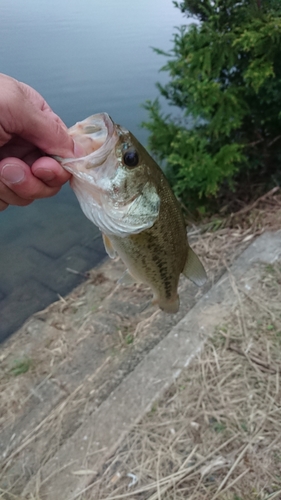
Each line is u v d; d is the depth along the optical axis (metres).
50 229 0.72
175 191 0.65
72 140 0.20
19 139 0.20
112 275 0.61
